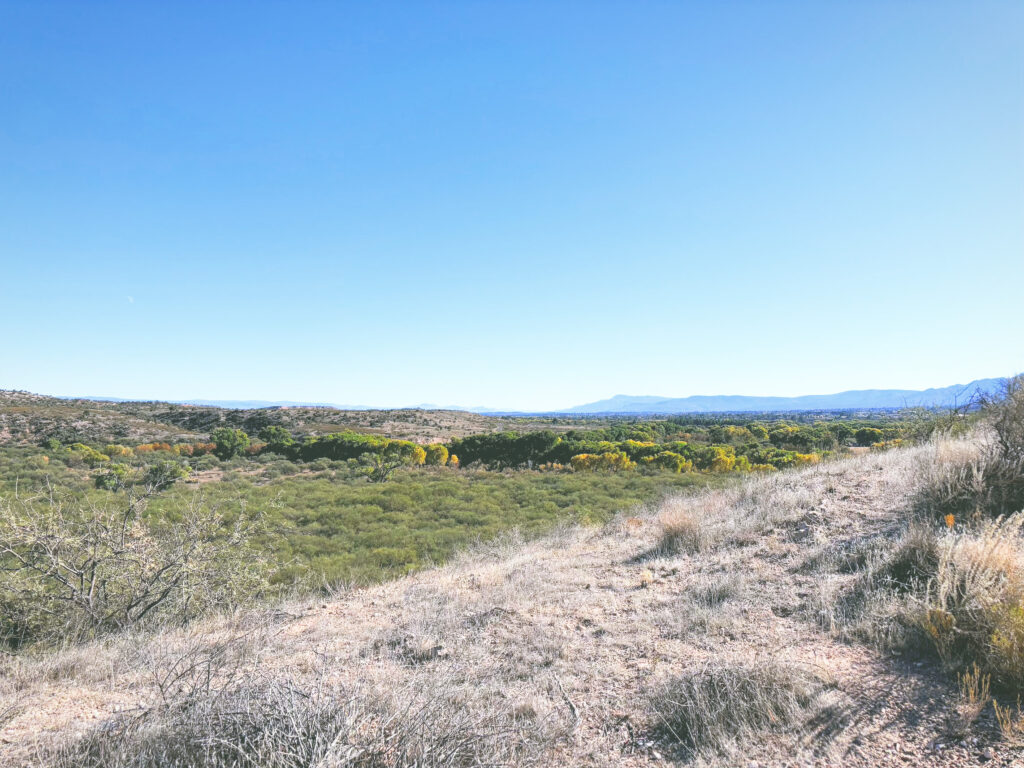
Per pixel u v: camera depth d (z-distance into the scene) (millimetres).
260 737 2963
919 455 9055
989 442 7426
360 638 5582
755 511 8375
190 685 4238
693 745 3223
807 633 4477
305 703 3229
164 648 5629
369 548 12977
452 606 6223
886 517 6918
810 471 10820
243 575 8734
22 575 7512
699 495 11805
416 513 17672
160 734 3189
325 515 17000
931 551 5047
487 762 2877
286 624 6523
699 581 6129
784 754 2994
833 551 6176
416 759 2789
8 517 7520
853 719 3191
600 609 5711
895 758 2816
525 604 6023
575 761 3195
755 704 3396
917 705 3234
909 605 4309
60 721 3848
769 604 5203
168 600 8023
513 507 18391
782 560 6359
